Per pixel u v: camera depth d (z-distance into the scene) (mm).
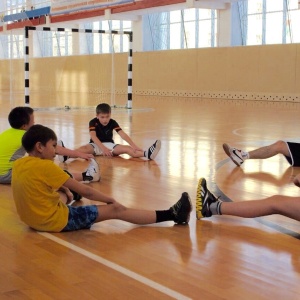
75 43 23125
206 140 7141
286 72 15547
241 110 12586
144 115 11242
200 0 16203
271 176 4750
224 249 2756
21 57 24109
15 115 4344
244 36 17438
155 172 4883
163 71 19266
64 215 3008
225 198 3938
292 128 8641
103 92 21469
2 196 3932
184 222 3205
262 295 2168
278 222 3252
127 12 17922
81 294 2160
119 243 2842
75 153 5059
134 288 2225
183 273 2406
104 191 4098
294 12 15906
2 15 18953
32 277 2350
